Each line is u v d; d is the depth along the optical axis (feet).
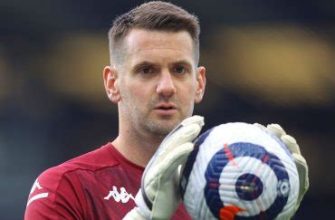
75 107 189.88
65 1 179.42
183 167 43.37
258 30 178.50
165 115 49.62
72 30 183.42
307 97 182.50
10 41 185.47
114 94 53.11
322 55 178.29
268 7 175.94
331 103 182.29
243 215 41.50
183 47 50.14
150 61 49.70
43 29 184.24
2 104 187.93
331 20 176.04
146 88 49.83
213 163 42.14
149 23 50.06
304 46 177.99
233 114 185.16
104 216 50.49
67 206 50.14
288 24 177.37
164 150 43.09
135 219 43.73
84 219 50.39
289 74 180.86
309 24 176.86
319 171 191.31
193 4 175.73
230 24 178.09
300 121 185.47
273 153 42.24
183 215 50.83
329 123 185.37
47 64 186.91
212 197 41.86
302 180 46.14
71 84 187.93
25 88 188.24
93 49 184.55
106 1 177.47
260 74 181.78
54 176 51.13
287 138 46.14
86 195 50.67
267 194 41.45
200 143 43.37
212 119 186.19
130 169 51.96
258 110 185.06
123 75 51.19
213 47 180.65
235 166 41.68
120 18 51.67
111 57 52.85
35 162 188.55
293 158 44.21
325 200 193.57
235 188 41.45
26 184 186.50
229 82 182.91
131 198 51.19
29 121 189.16
